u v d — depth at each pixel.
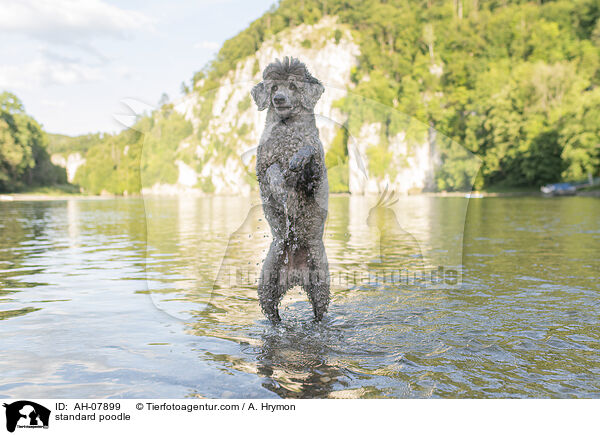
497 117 50.47
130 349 3.29
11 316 4.14
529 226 12.52
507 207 22.31
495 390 2.59
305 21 74.25
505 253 7.64
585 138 41.19
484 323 3.82
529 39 68.38
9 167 56.16
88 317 4.11
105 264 6.93
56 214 19.28
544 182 47.59
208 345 3.36
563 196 36.91
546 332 3.58
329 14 75.75
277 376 2.79
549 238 9.70
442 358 3.06
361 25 72.94
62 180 63.00
